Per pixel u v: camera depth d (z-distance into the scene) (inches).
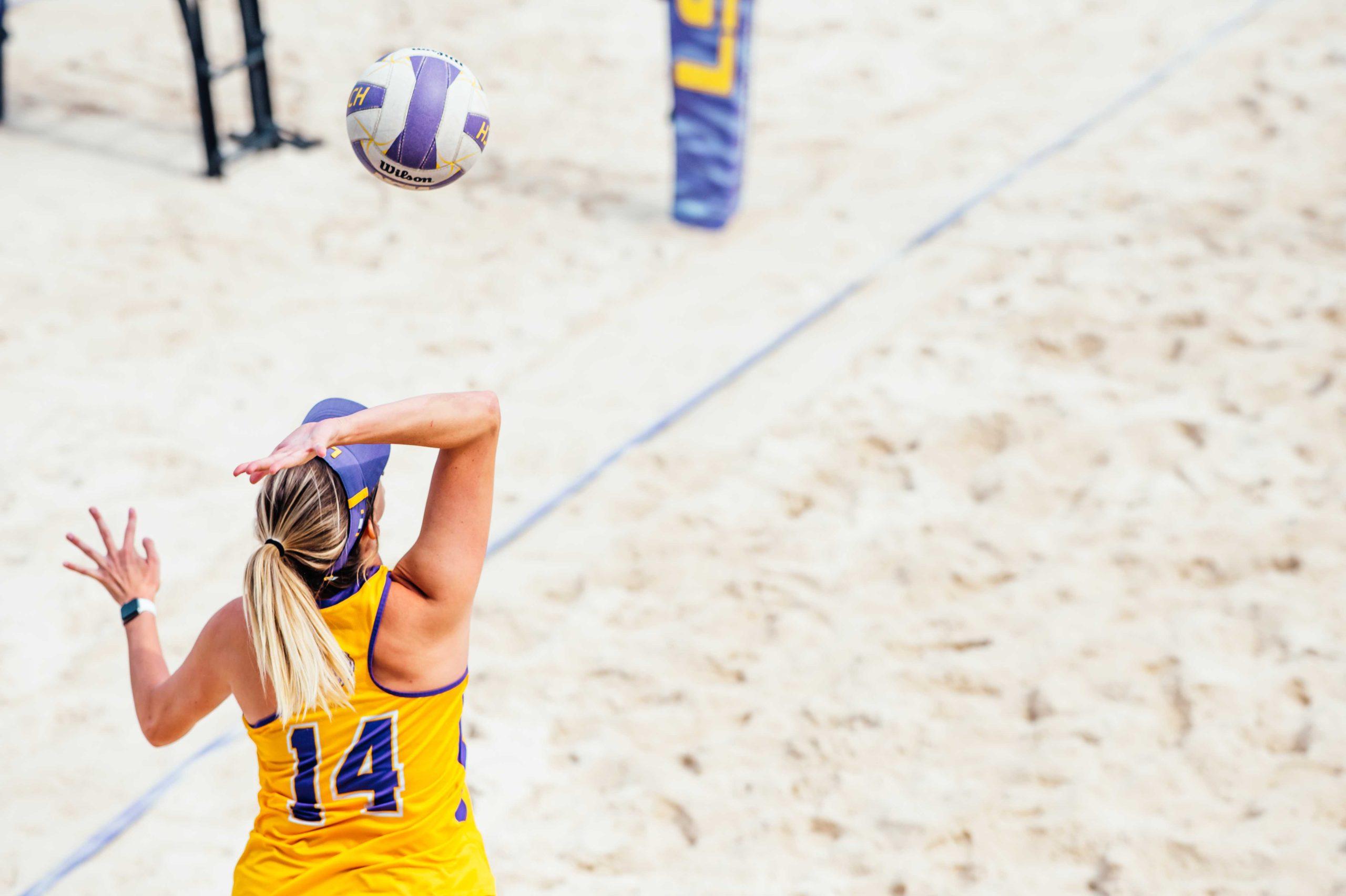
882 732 547.8
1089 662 576.1
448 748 323.0
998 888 470.0
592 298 935.7
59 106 1181.7
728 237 1019.9
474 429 307.1
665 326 895.1
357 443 286.5
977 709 557.6
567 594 648.4
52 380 823.7
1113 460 713.6
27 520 703.7
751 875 484.7
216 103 1213.1
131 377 831.1
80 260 956.0
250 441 775.1
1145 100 1190.9
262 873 317.1
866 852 489.7
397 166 385.7
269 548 294.8
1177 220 975.6
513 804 523.5
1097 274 911.7
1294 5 1365.7
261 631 289.4
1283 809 490.9
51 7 1386.6
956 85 1277.1
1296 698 544.1
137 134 1147.3
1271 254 914.1
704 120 983.6
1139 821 492.1
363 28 1392.7
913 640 599.5
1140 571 631.8
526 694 581.0
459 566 313.9
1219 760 516.4
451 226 1035.3
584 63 1339.8
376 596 308.8
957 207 1034.7
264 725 315.9
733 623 620.1
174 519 708.0
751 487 722.8
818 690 574.6
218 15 1390.3
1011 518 679.7
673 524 692.1
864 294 924.0
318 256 986.1
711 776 530.9
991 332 856.9
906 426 765.3
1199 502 676.7
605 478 738.2
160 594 651.5
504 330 896.3
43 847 509.4
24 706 583.5
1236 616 593.9
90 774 545.6
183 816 525.7
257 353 861.8
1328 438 719.1
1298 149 1071.0
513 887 481.4
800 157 1150.3
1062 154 1107.3
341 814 313.9
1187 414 749.9
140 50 1305.4
